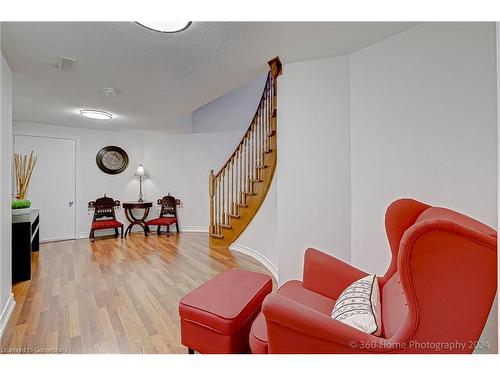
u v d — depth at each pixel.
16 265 2.71
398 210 1.37
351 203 2.24
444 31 1.70
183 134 5.68
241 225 3.95
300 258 2.42
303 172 2.40
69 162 4.84
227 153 5.47
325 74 2.30
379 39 2.00
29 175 4.38
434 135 1.75
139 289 2.54
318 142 2.34
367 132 2.12
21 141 4.35
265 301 1.00
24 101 3.34
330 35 1.93
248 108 5.27
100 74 2.54
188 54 2.18
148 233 5.36
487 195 1.54
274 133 3.12
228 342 1.32
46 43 1.97
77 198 4.91
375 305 1.13
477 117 1.57
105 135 5.26
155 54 2.17
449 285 0.81
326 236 2.33
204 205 5.65
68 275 2.92
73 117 4.15
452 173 1.67
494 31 1.51
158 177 5.69
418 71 1.82
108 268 3.17
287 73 2.43
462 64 1.62
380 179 2.04
